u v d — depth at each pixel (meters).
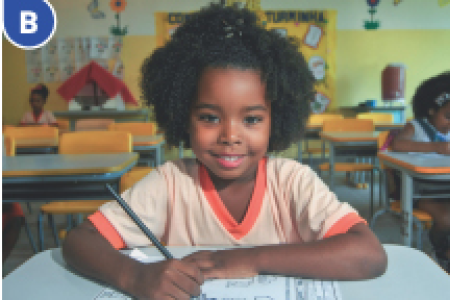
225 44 0.61
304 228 0.67
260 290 0.50
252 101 0.59
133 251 0.64
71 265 0.58
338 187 3.70
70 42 5.58
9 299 0.49
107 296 0.50
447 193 1.50
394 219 2.59
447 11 5.63
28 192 1.36
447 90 1.88
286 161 0.76
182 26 0.72
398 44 5.68
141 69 0.81
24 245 2.18
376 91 5.73
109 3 5.53
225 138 0.59
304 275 0.53
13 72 5.58
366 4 5.58
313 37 5.59
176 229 0.74
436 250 1.57
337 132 3.17
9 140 2.11
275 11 5.53
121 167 1.43
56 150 2.87
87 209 1.75
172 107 0.69
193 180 0.74
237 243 0.72
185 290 0.48
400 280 0.53
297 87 0.70
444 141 1.85
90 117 5.42
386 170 1.79
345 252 0.53
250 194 0.72
